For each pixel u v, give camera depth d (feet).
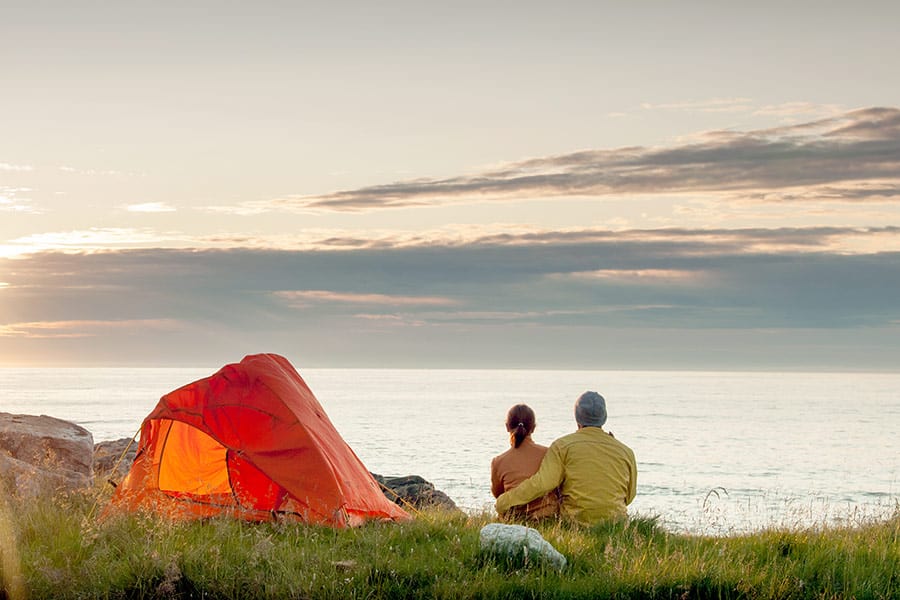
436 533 34.09
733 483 228.84
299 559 28.89
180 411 38.93
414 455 309.63
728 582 28.02
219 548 29.12
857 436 497.05
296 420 38.73
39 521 32.04
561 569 28.91
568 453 37.35
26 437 45.65
